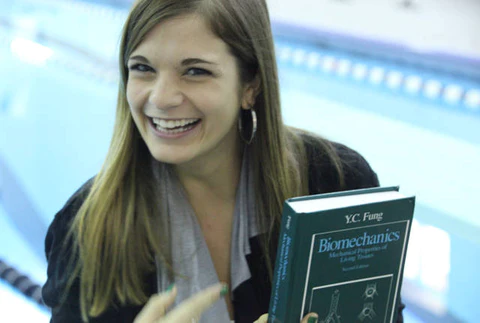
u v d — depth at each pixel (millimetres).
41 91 4449
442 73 4570
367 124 4074
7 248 2887
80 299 1088
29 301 2430
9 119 4086
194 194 1137
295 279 813
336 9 5406
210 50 932
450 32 4910
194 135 995
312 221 791
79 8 5875
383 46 4914
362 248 848
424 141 3846
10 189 3369
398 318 1198
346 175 1230
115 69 4801
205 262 1104
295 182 1165
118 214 1069
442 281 2594
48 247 1164
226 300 1149
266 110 1095
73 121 4047
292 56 4949
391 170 3539
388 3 5344
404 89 4473
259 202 1139
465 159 3633
